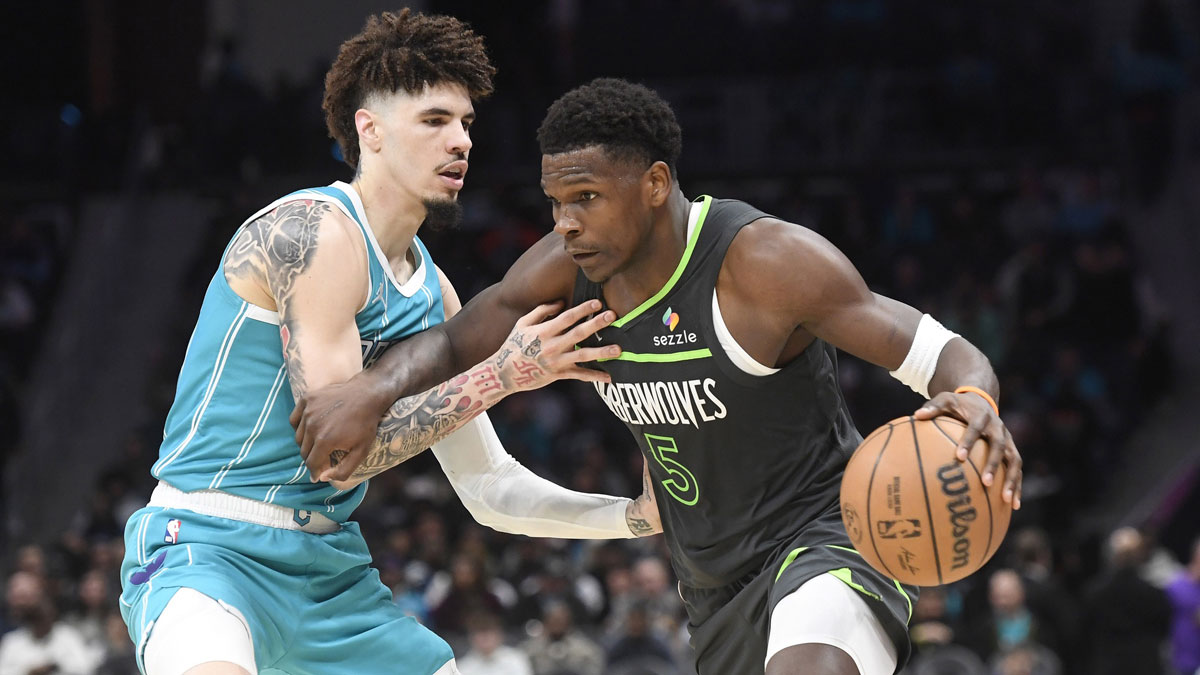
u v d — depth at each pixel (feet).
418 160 10.46
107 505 35.50
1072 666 25.68
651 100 9.59
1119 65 46.68
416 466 35.99
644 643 24.59
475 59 10.67
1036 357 38.52
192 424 10.34
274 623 10.25
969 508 8.77
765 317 9.68
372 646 10.91
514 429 36.88
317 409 9.69
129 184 48.93
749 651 10.56
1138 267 42.37
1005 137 46.06
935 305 40.14
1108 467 37.47
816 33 48.57
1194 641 26.55
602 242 9.57
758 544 10.36
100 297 45.83
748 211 9.91
